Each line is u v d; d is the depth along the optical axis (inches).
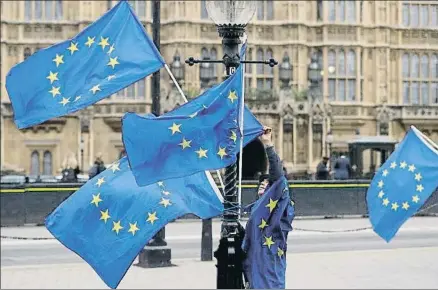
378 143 2150.6
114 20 540.4
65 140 2564.0
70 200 520.1
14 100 533.0
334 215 1523.1
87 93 529.3
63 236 515.2
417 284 567.8
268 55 2635.3
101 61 535.2
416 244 847.7
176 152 474.3
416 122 2506.2
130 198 518.0
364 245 1041.5
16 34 2576.3
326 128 2536.9
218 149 478.6
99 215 516.4
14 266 878.4
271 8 2640.3
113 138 2561.5
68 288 703.7
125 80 531.2
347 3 2667.3
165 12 2610.7
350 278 620.7
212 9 534.6
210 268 845.8
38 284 725.3
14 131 2551.7
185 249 1081.4
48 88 530.9
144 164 470.3
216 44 2593.5
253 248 505.4
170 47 2588.6
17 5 2578.7
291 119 2519.7
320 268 736.3
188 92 2358.5
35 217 1443.2
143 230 512.7
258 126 526.0
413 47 2655.0
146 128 470.9
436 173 516.1
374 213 526.3
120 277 510.3
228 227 519.5
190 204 526.0
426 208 625.6
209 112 479.2
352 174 2018.9
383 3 2672.2
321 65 2650.1
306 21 2655.0
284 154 2519.7
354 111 2655.0
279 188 503.8
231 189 521.0
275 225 503.2
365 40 2667.3
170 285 701.9
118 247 510.3
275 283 502.3
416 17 2632.9
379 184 526.6
